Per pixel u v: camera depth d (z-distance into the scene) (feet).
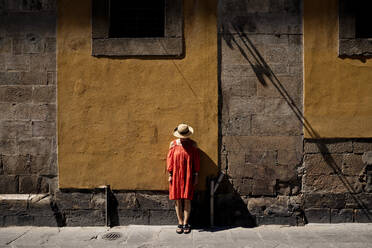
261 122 16.22
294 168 16.26
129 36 16.65
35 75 16.34
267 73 16.15
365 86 15.87
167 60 16.05
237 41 16.14
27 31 16.31
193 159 15.34
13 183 16.56
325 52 15.92
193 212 16.33
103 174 16.33
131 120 16.19
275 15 16.10
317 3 15.88
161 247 13.92
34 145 16.49
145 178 16.30
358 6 16.35
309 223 16.33
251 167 16.33
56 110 16.38
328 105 15.97
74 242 14.60
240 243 14.24
